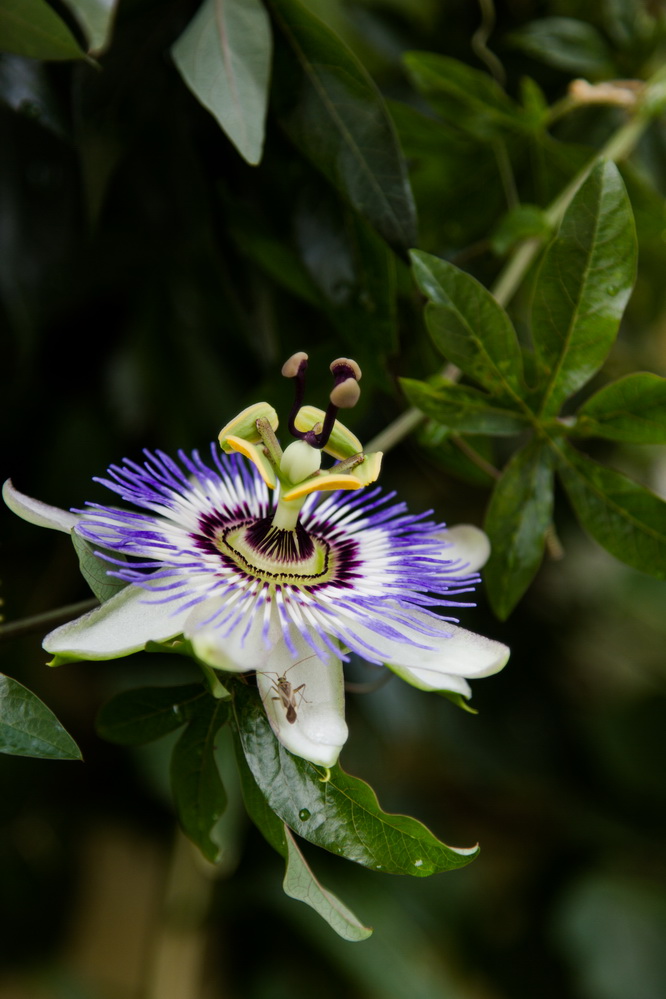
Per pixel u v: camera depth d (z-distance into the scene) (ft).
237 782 2.22
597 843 2.50
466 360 2.00
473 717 2.44
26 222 2.18
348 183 2.03
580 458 2.02
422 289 1.99
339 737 1.84
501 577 2.03
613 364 2.40
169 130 2.15
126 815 2.40
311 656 1.88
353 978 2.34
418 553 1.98
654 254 2.30
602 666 2.54
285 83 2.03
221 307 2.27
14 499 1.89
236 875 2.38
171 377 2.29
